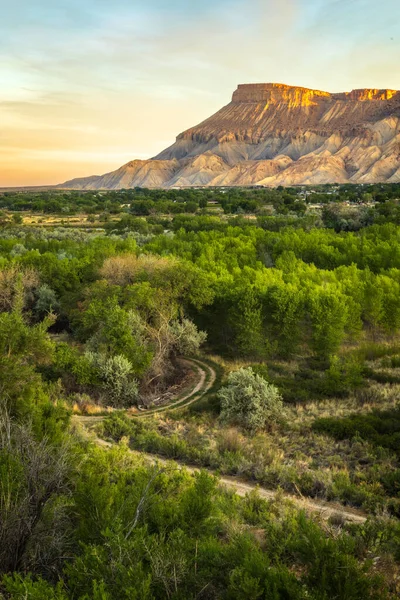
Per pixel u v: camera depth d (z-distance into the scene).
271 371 31.27
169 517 8.05
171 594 6.21
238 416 22.59
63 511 7.88
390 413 22.12
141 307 35.12
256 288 36.88
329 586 6.17
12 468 7.75
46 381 26.81
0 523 7.05
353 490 13.80
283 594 5.95
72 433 15.55
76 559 6.38
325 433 20.50
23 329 16.48
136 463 12.49
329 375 28.02
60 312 42.50
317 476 14.94
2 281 42.16
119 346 29.75
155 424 23.00
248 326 33.94
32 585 5.61
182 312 36.72
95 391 27.61
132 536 7.02
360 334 37.38
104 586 5.72
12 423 9.99
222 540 9.29
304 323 38.53
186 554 6.84
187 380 30.94
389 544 8.91
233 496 12.42
